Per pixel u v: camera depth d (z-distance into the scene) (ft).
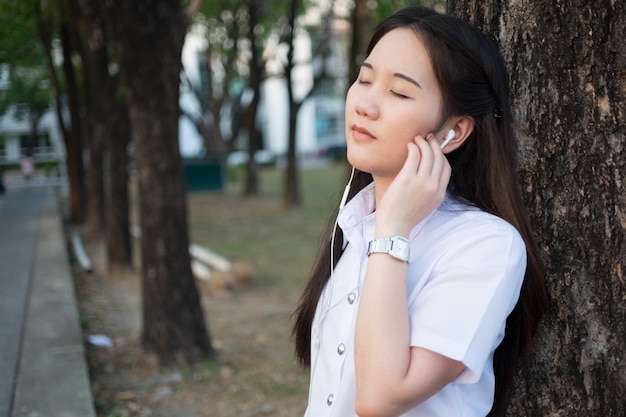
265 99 135.23
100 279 29.37
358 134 4.14
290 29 53.42
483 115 4.16
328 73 63.16
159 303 17.20
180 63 16.97
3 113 42.09
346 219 4.57
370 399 3.66
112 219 30.32
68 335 16.90
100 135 41.24
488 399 4.19
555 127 4.79
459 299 3.73
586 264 4.77
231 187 81.76
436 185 3.92
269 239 40.75
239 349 18.98
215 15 60.90
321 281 4.89
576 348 4.84
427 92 4.00
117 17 16.24
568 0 4.66
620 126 4.62
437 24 4.01
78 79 52.37
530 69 4.85
